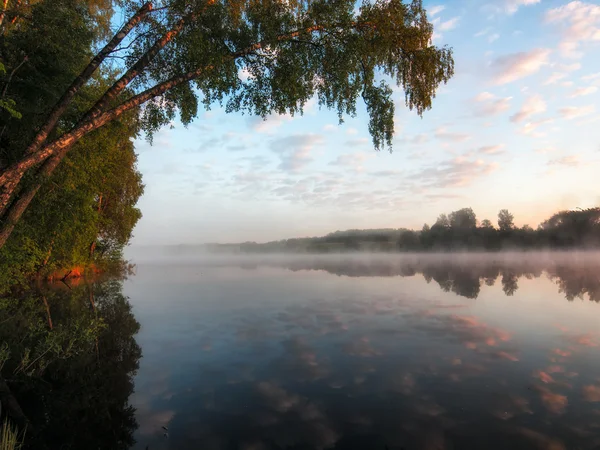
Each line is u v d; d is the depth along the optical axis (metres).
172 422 6.01
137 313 16.34
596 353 9.42
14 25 10.71
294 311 16.02
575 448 5.05
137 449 5.19
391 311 15.70
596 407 6.30
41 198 14.51
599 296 20.03
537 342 10.54
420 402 6.61
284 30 9.70
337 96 10.72
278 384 7.57
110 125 12.38
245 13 9.55
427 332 11.85
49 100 11.20
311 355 9.51
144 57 8.88
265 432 5.62
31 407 6.79
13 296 21.56
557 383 7.43
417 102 10.95
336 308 16.58
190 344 10.87
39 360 9.38
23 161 7.59
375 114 10.86
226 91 9.79
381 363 8.81
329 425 5.82
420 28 10.44
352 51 9.78
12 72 10.07
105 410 6.54
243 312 16.02
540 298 19.36
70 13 10.43
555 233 106.56
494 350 9.77
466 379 7.71
